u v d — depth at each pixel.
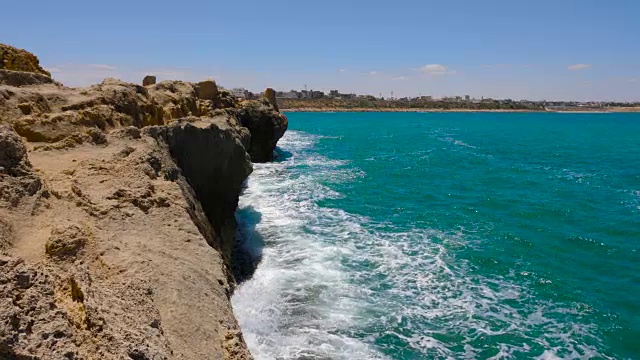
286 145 60.12
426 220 24.62
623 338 13.27
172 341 6.69
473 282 16.59
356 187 33.00
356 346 12.02
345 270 16.88
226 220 19.16
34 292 5.38
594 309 14.91
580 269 18.23
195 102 30.69
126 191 10.92
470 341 12.72
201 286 8.61
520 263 18.62
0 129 9.32
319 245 19.42
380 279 16.31
